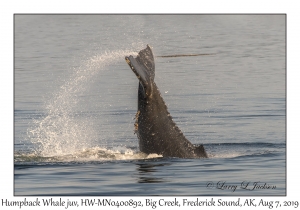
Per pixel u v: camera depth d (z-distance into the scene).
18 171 63.75
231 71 143.50
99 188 56.84
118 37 187.62
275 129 89.44
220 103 110.25
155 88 69.25
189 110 104.56
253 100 112.81
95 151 73.50
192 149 70.38
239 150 76.19
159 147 69.12
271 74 140.00
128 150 75.75
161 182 58.66
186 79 132.75
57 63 151.50
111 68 146.62
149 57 71.44
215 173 62.28
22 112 104.06
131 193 55.16
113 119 97.69
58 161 68.69
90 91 121.00
